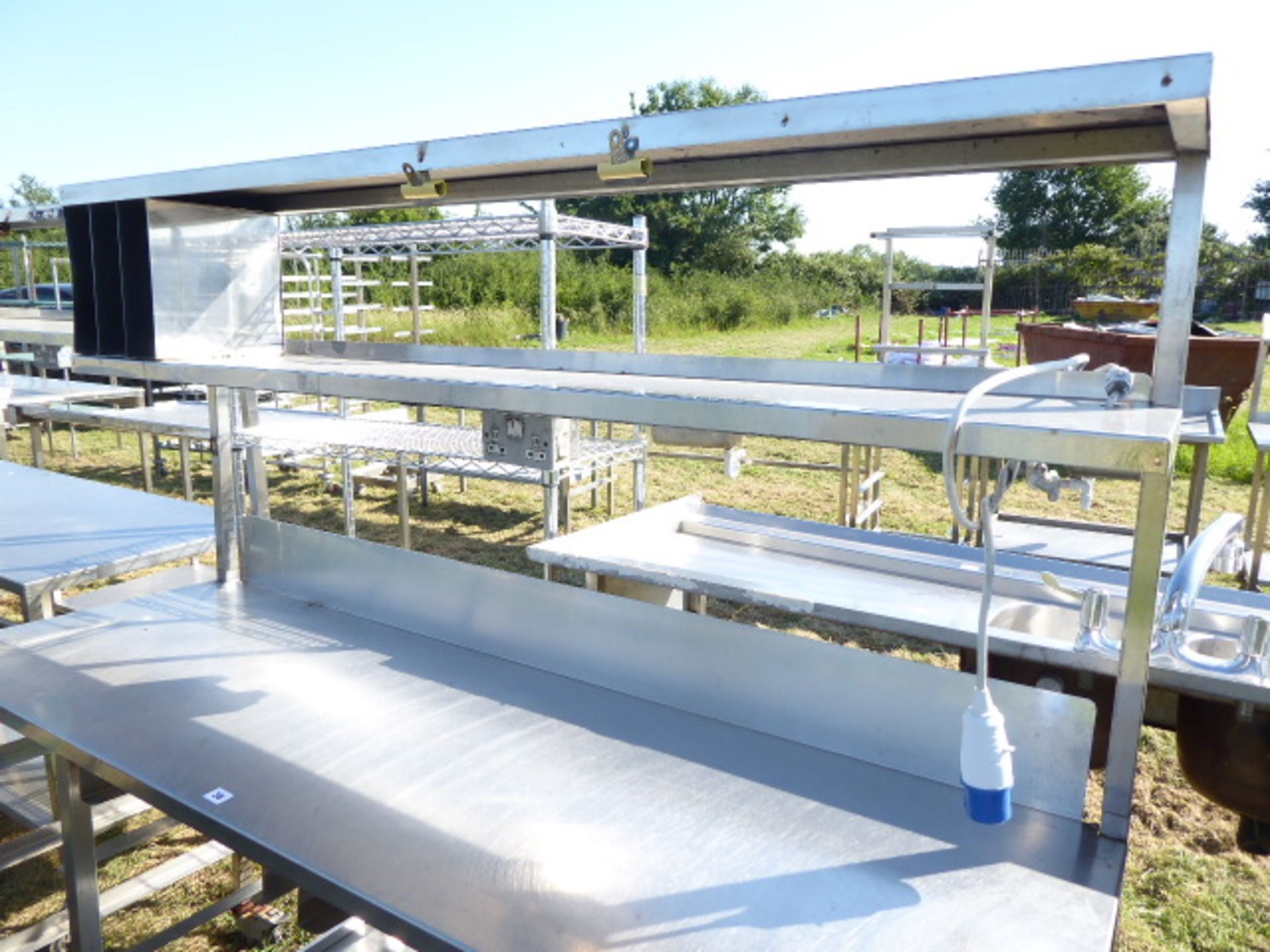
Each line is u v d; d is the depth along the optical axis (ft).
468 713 4.94
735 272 102.94
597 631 5.35
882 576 7.41
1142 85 3.19
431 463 15.14
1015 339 44.60
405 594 6.23
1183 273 4.31
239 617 6.40
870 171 5.10
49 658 5.66
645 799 4.07
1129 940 7.30
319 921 4.91
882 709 4.41
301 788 4.18
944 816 3.93
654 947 3.12
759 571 7.42
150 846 8.29
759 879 3.48
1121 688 3.64
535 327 55.52
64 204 6.85
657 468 25.59
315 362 7.16
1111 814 3.75
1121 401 4.35
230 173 5.68
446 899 3.43
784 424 3.99
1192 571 4.34
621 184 5.89
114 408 25.55
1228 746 4.88
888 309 19.71
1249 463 23.91
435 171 5.65
